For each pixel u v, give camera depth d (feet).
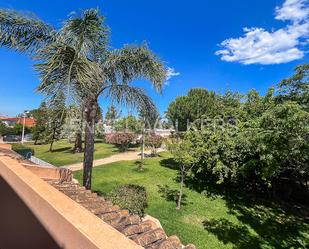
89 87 20.25
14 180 9.82
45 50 18.71
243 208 31.76
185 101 67.26
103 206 10.69
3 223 10.91
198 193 35.91
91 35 21.09
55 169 15.14
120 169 47.85
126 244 4.71
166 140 36.04
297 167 18.84
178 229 23.85
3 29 20.36
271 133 16.02
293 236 24.94
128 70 24.41
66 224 5.58
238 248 21.56
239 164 33.09
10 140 123.75
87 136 24.02
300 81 24.18
